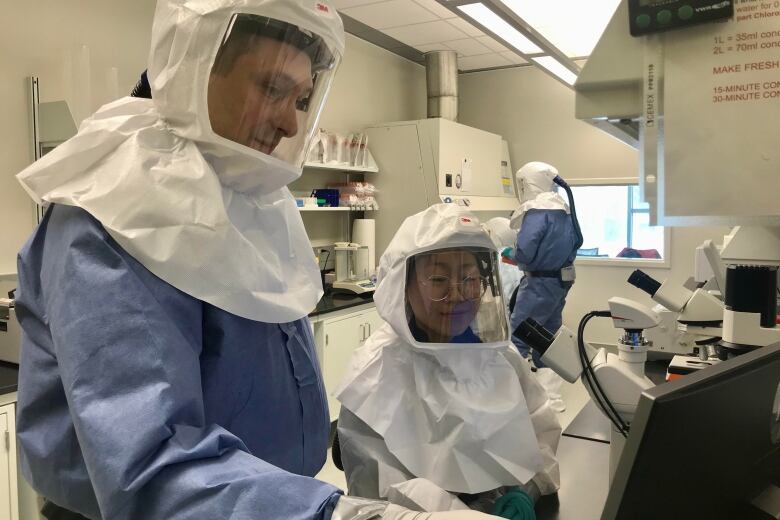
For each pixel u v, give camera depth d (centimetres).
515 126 560
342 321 348
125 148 76
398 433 114
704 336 175
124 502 60
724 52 82
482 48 484
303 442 97
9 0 246
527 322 121
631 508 55
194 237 73
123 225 70
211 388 79
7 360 211
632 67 89
